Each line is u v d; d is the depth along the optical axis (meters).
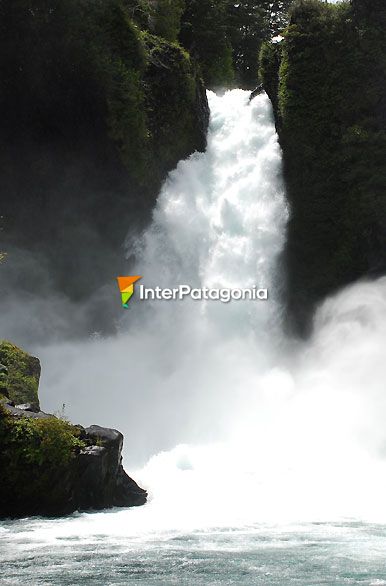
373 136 37.09
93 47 38.00
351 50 38.31
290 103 38.81
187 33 52.22
